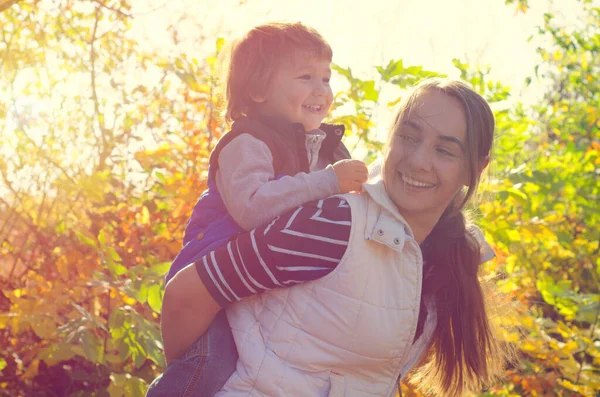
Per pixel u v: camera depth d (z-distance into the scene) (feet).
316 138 7.63
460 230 6.90
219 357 6.13
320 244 5.83
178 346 6.33
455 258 6.92
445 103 6.14
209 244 6.69
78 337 10.24
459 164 6.13
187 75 12.84
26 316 10.63
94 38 13.96
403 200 6.09
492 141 6.41
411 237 6.06
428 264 6.94
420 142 6.10
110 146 13.79
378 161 7.32
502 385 12.42
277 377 5.96
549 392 12.44
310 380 6.02
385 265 5.99
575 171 19.49
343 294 5.90
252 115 7.79
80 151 13.88
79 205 13.37
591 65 25.36
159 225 12.75
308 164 7.29
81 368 12.24
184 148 12.88
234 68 7.95
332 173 6.39
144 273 10.46
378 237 5.89
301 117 7.74
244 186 6.59
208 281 6.01
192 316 6.16
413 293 6.11
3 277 12.91
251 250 5.88
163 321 6.34
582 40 23.80
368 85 13.01
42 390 12.25
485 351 7.16
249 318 6.19
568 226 18.97
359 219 5.93
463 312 6.95
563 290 14.25
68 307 11.70
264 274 5.88
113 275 10.81
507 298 8.32
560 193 18.81
